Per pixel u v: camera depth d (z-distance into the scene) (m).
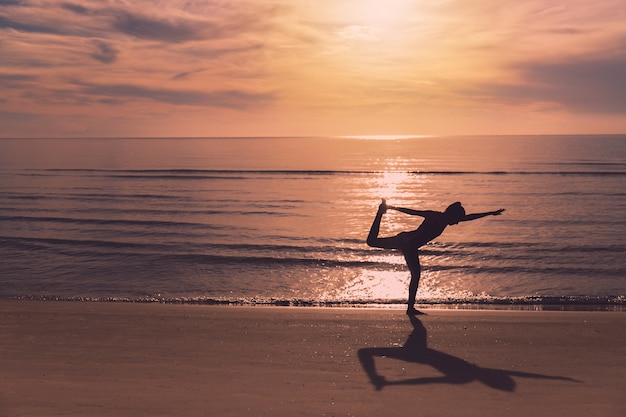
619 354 7.19
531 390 5.56
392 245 9.65
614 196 39.31
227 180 55.72
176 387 5.62
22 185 48.50
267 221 29.52
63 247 20.92
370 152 130.00
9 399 5.15
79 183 50.94
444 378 6.03
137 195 41.62
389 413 4.84
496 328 8.73
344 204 37.44
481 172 64.25
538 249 21.00
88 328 8.80
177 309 10.64
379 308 12.25
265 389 5.58
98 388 5.56
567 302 12.77
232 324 9.09
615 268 17.56
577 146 146.00
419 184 51.91
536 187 46.75
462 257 19.55
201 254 19.72
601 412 4.87
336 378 6.03
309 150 147.25
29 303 11.34
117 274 16.52
